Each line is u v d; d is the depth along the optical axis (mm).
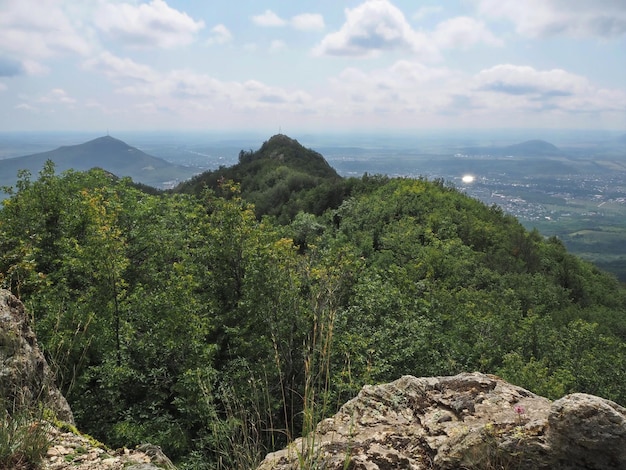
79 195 15617
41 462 3387
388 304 15250
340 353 11031
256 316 11656
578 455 2748
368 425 3748
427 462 3262
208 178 86062
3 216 13727
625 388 15602
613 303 37969
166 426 9156
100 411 9484
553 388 13336
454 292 23562
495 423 3287
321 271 9641
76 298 11336
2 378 3844
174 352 10625
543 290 29797
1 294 4531
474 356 15641
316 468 2699
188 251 14180
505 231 41844
